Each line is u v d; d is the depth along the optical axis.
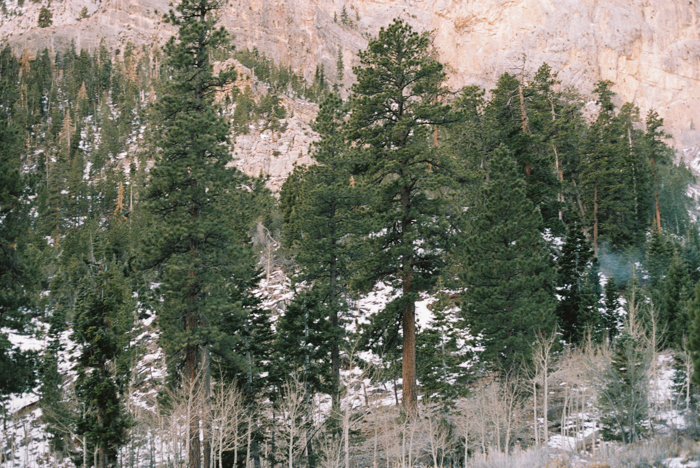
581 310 37.22
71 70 174.00
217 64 140.38
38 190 26.38
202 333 23.67
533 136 43.00
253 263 26.56
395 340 29.84
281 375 30.22
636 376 26.23
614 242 55.66
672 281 38.94
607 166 57.69
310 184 31.42
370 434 33.44
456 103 35.25
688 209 90.06
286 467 28.83
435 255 28.88
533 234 30.55
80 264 57.75
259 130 119.00
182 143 26.17
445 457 29.09
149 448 39.56
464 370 36.31
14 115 127.69
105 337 25.77
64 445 36.72
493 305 29.77
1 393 24.31
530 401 30.48
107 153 128.50
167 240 24.42
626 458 15.75
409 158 28.86
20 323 24.64
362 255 29.53
